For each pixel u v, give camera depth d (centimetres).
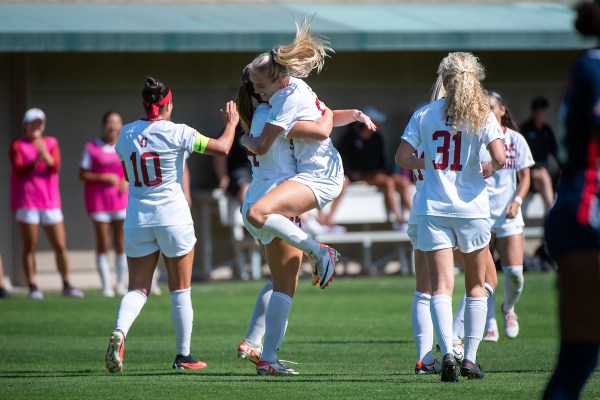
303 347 3481
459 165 2406
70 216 6500
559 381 1639
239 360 3180
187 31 5988
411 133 2438
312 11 6769
